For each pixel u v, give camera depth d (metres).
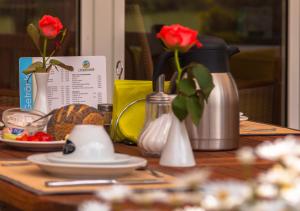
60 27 2.69
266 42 4.39
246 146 2.52
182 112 2.12
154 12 4.07
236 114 2.46
